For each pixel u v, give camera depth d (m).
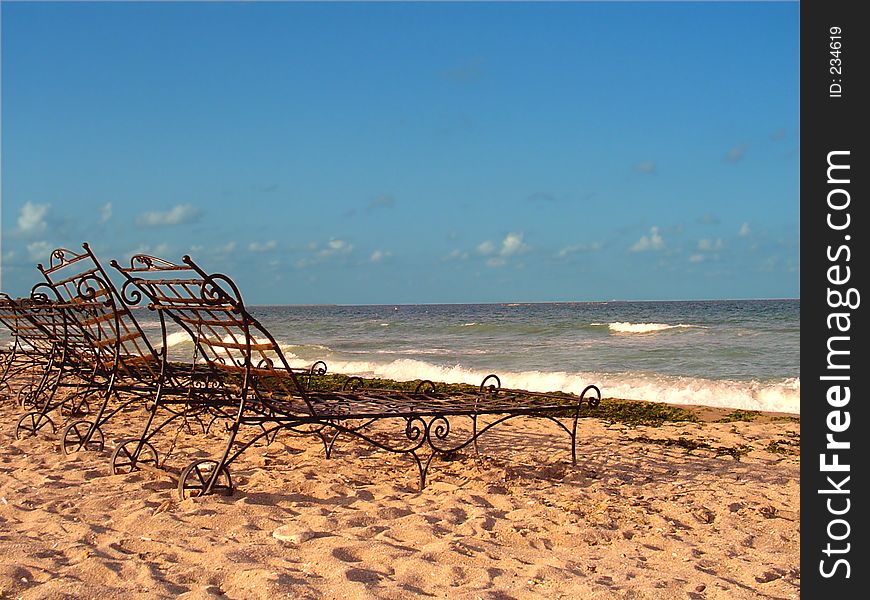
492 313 84.75
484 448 7.51
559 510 5.22
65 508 4.87
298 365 20.02
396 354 25.31
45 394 9.49
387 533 4.55
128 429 7.83
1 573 3.57
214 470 5.28
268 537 4.38
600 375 16.67
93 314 6.21
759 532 4.98
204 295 5.12
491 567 4.00
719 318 47.84
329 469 6.22
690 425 9.67
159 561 3.90
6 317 7.45
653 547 4.57
